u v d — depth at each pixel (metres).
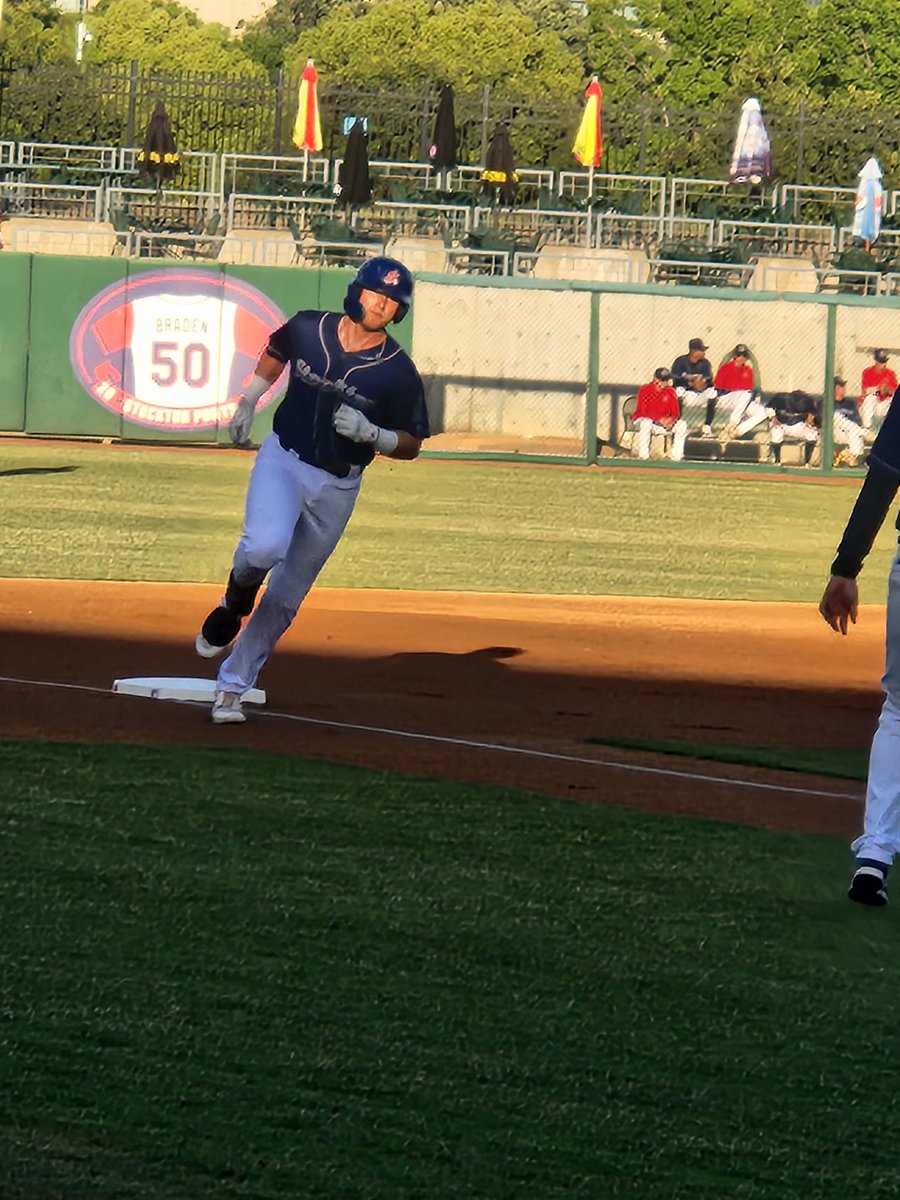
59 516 42.00
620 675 23.94
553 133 120.38
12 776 15.76
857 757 18.91
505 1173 8.67
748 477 64.62
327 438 17.45
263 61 196.62
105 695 20.14
